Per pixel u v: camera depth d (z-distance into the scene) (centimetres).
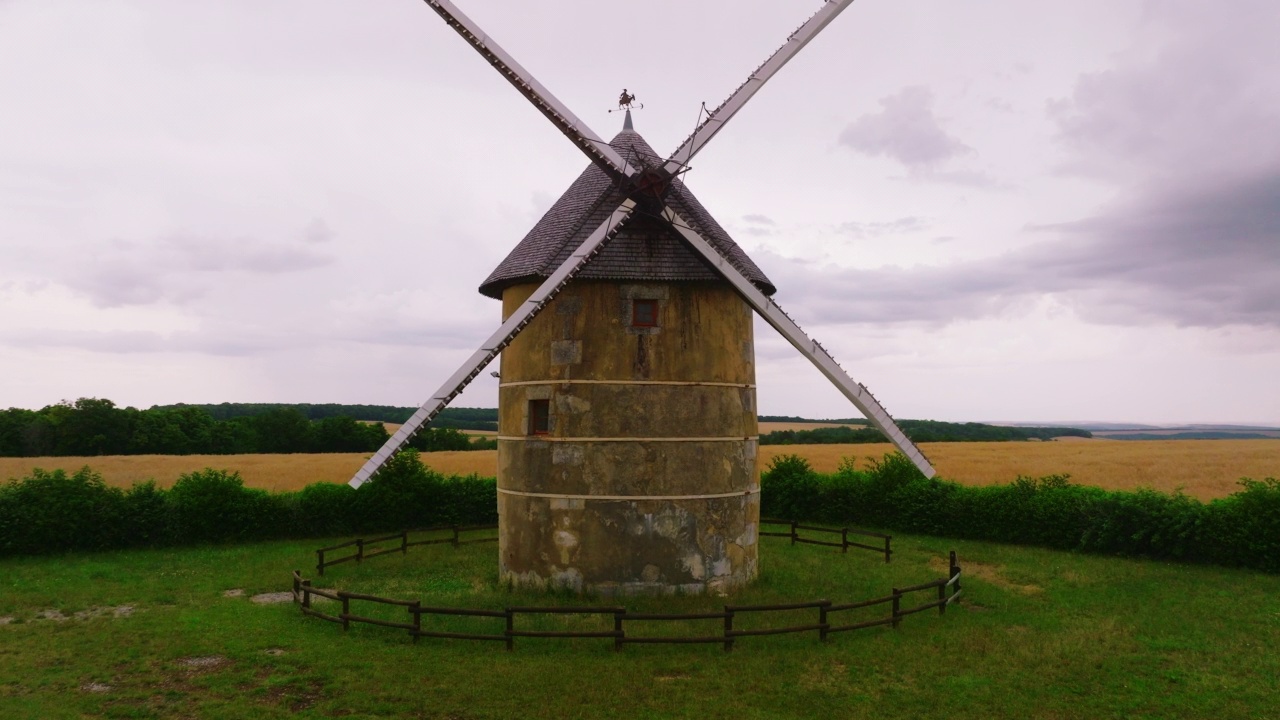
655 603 1506
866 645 1259
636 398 1579
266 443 6988
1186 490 3522
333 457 5966
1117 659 1223
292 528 2531
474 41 1490
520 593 1595
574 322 1602
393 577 1814
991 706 1034
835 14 1730
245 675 1107
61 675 1126
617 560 1547
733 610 1211
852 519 2805
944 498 2598
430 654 1196
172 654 1203
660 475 1566
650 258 1605
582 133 1539
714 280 1612
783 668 1154
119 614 1491
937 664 1180
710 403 1616
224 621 1392
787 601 1541
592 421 1575
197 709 1004
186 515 2353
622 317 1592
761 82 1675
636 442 1570
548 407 1617
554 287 1464
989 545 2386
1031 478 2498
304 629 1334
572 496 1569
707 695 1055
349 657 1180
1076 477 3950
